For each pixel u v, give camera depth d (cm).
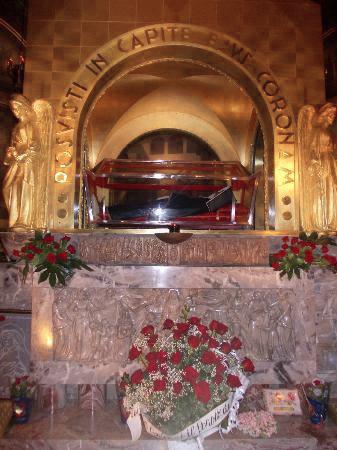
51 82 551
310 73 567
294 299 457
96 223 535
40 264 434
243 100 788
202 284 456
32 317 445
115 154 841
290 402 431
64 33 561
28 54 555
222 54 566
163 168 587
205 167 600
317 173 524
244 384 318
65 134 541
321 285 462
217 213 530
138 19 569
